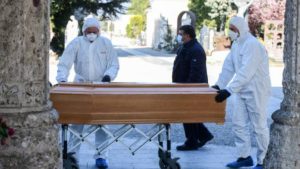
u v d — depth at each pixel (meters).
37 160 3.71
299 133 4.88
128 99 5.46
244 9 33.78
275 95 15.87
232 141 9.15
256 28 34.66
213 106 5.61
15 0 3.63
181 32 7.92
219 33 36.03
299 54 4.86
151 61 30.59
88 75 7.14
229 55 7.09
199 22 38.69
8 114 3.68
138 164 7.30
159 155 6.57
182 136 9.54
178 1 46.19
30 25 3.68
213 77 21.53
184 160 7.60
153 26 51.19
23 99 3.71
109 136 6.86
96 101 5.43
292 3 4.87
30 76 3.72
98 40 7.19
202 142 8.30
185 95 5.54
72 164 6.14
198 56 7.80
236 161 7.21
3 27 3.64
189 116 5.59
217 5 37.50
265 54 6.79
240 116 7.04
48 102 3.89
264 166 5.11
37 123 3.73
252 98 6.84
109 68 7.15
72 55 7.13
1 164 3.68
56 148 3.85
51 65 21.73
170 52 41.12
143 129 9.71
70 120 5.47
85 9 15.28
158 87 5.75
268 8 34.12
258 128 6.86
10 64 3.66
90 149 8.05
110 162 7.38
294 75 4.89
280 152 4.91
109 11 15.38
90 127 6.83
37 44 3.73
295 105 4.90
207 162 7.49
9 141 3.68
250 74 6.63
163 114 5.54
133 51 43.28
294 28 4.86
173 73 8.03
